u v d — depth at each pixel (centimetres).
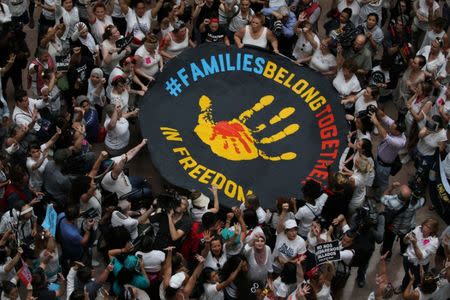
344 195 1339
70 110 1537
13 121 1428
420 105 1545
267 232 1344
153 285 1280
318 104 1571
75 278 1224
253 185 1448
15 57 1527
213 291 1241
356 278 1405
